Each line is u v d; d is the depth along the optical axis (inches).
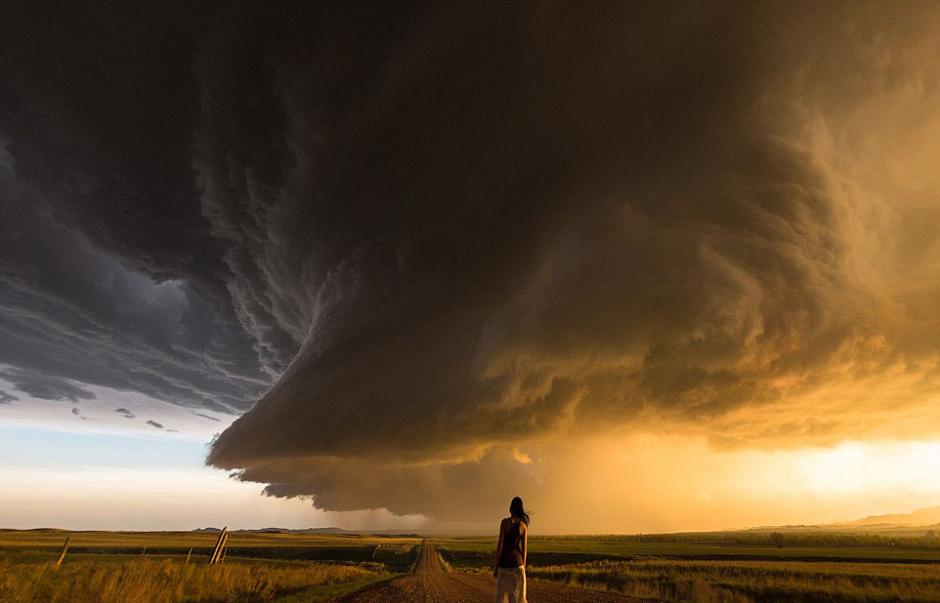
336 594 658.8
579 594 724.0
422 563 2497.5
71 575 536.1
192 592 545.3
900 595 708.7
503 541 260.1
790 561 2156.7
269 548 3860.7
